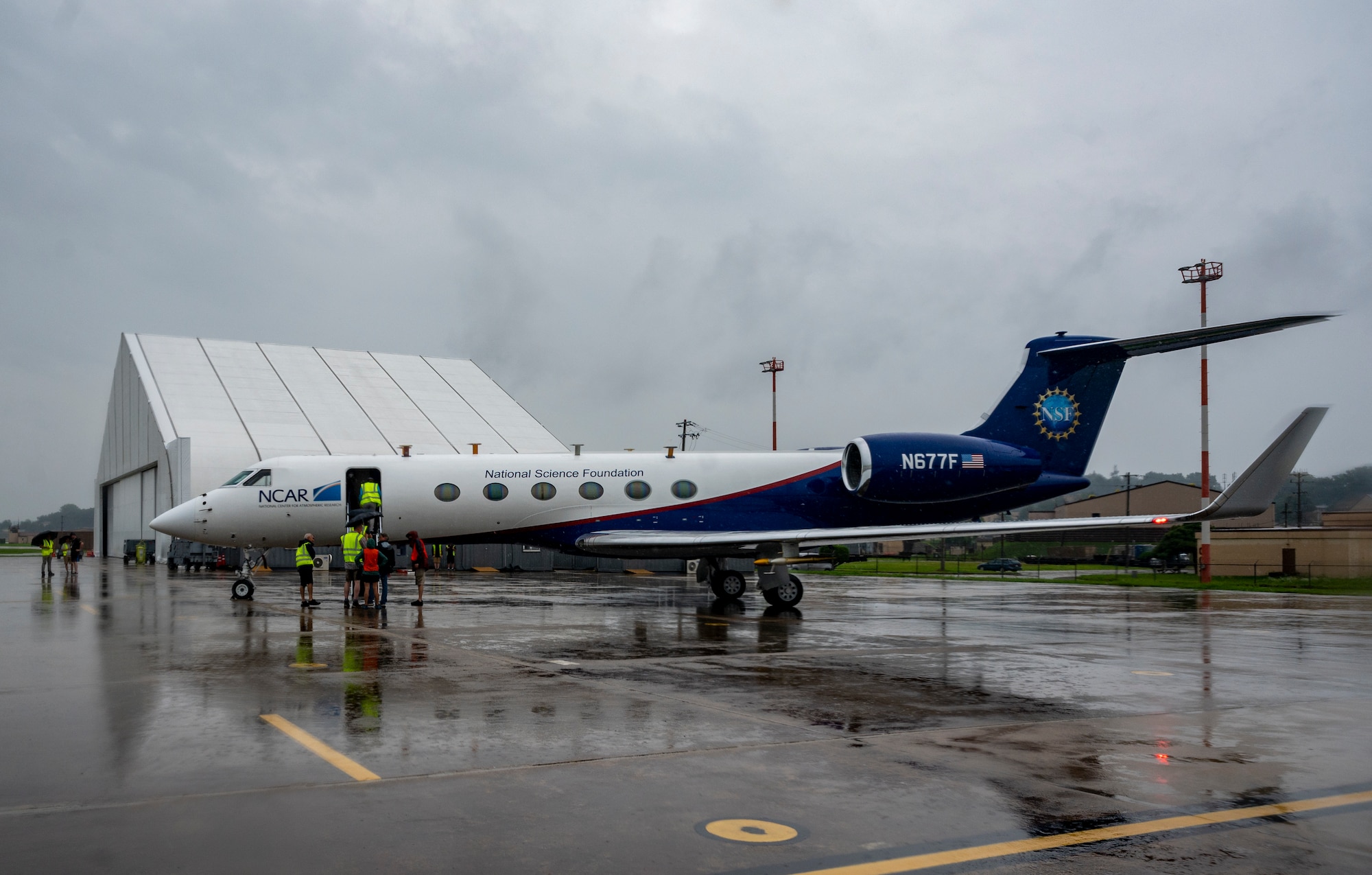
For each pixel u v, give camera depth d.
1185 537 52.09
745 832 5.27
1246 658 12.59
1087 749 7.29
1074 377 22.22
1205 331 19.72
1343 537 38.53
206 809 5.58
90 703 8.73
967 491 21.62
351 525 20.52
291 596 23.50
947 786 6.22
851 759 6.89
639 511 21.88
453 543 21.94
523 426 59.03
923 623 17.16
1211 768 6.76
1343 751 7.30
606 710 8.59
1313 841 5.23
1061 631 16.03
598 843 5.06
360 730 7.66
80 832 5.17
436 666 11.16
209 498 20.84
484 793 5.95
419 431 55.09
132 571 42.47
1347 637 15.30
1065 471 22.33
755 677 10.61
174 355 59.00
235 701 8.89
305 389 57.66
